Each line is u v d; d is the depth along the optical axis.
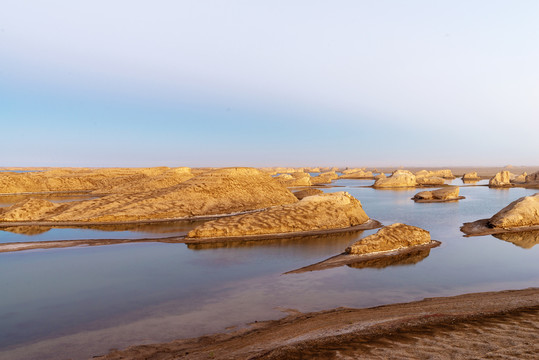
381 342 8.69
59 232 29.58
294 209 30.89
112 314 12.80
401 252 21.55
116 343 10.45
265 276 17.39
